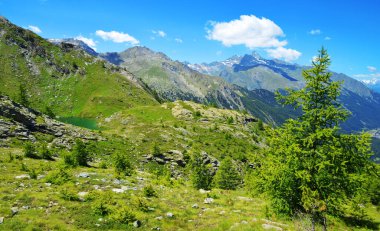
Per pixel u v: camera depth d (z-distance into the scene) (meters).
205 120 145.12
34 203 20.50
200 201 29.48
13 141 49.88
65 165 35.97
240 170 93.00
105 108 189.50
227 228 20.48
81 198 22.98
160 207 24.38
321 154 17.86
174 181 40.06
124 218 20.06
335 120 19.02
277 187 19.78
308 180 17.48
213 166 84.06
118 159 41.56
